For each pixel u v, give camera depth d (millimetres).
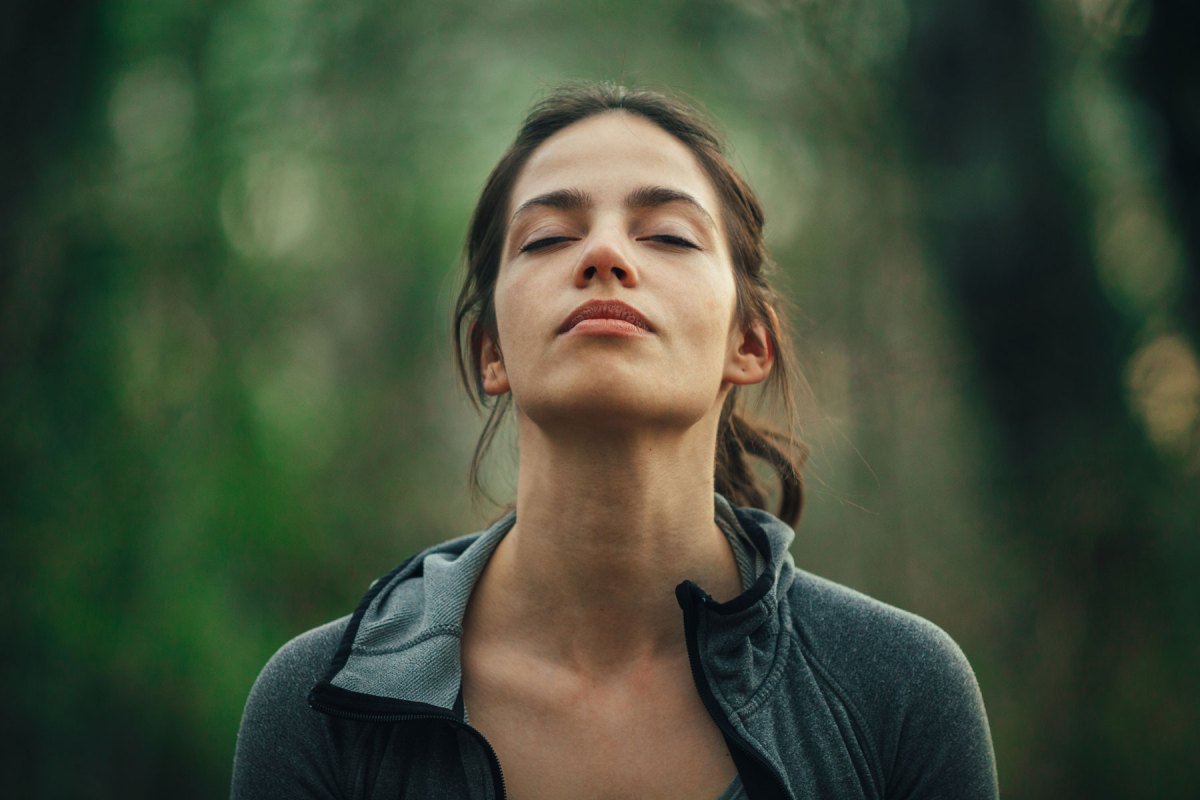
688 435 1646
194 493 4992
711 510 1702
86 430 4781
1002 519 5477
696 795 1563
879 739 1660
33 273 4730
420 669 1591
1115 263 5672
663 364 1559
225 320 5426
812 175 7004
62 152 4855
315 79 6938
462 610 1647
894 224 6246
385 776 1586
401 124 7703
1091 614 4984
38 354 4711
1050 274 5562
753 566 1713
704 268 1654
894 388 6250
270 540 5273
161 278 5180
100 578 4680
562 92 1921
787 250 6902
